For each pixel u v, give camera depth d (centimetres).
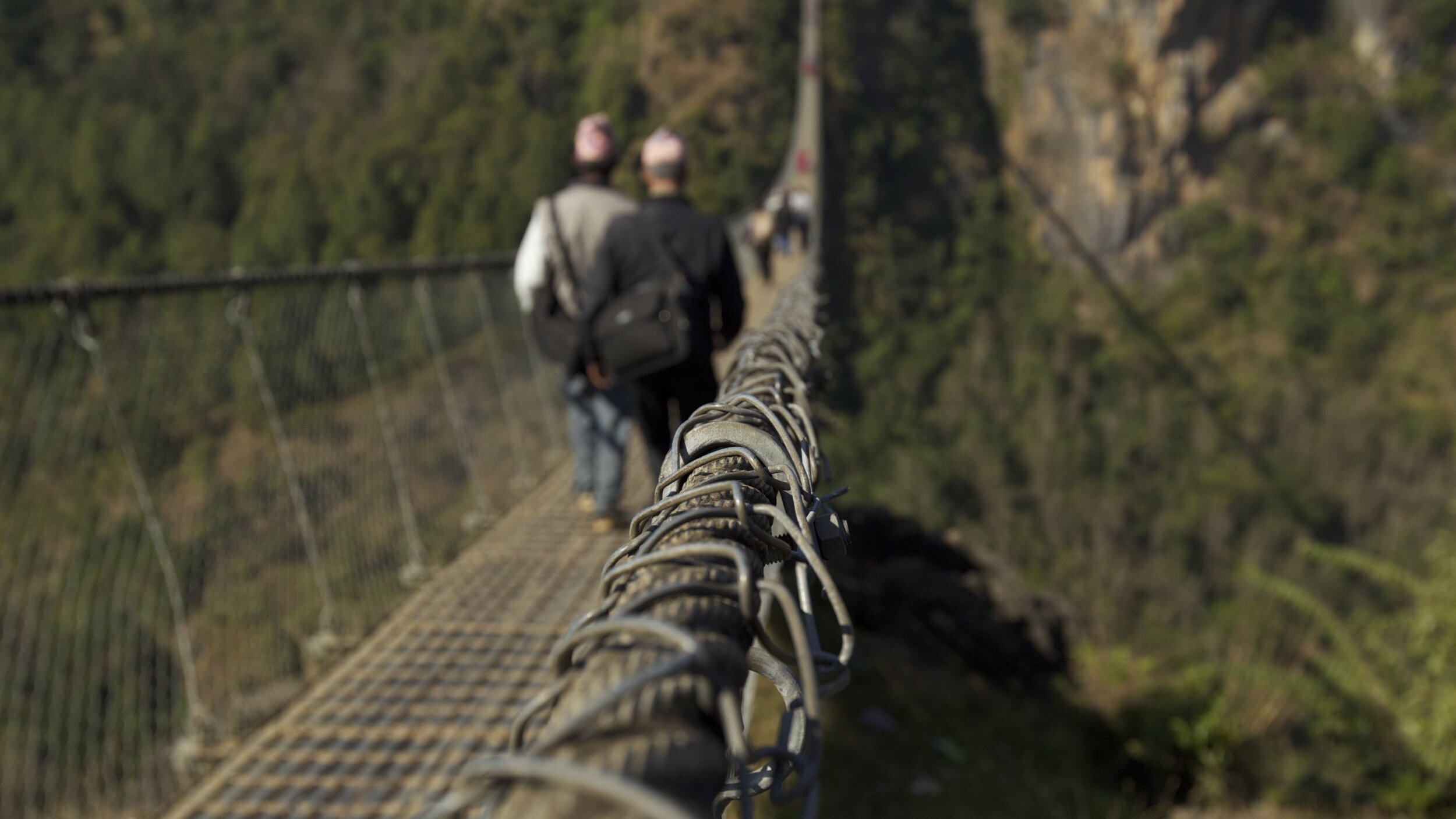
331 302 428
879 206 7388
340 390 430
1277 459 6359
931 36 7862
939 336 7025
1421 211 7300
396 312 493
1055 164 7731
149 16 7762
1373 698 555
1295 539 5850
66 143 6894
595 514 479
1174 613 5275
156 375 330
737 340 333
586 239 363
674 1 7344
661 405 318
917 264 7281
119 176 6775
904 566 660
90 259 6519
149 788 265
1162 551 5828
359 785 263
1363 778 546
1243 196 7519
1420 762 543
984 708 542
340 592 376
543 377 721
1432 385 6700
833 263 6738
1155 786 539
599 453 476
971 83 7881
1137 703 607
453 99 7138
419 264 517
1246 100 7488
